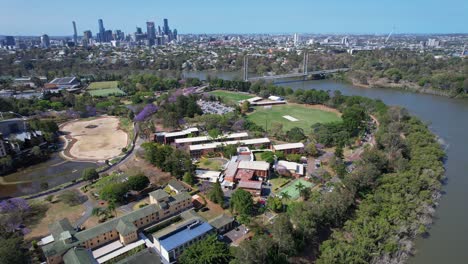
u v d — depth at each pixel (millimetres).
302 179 145000
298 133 196000
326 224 107312
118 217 104938
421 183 127000
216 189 121688
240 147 177750
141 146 183250
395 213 106688
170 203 113438
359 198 125188
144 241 98875
